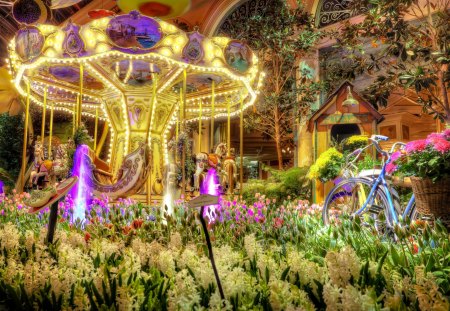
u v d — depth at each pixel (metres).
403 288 2.21
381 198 5.53
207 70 11.19
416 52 10.30
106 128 15.23
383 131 12.84
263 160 21.25
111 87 12.41
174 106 13.37
